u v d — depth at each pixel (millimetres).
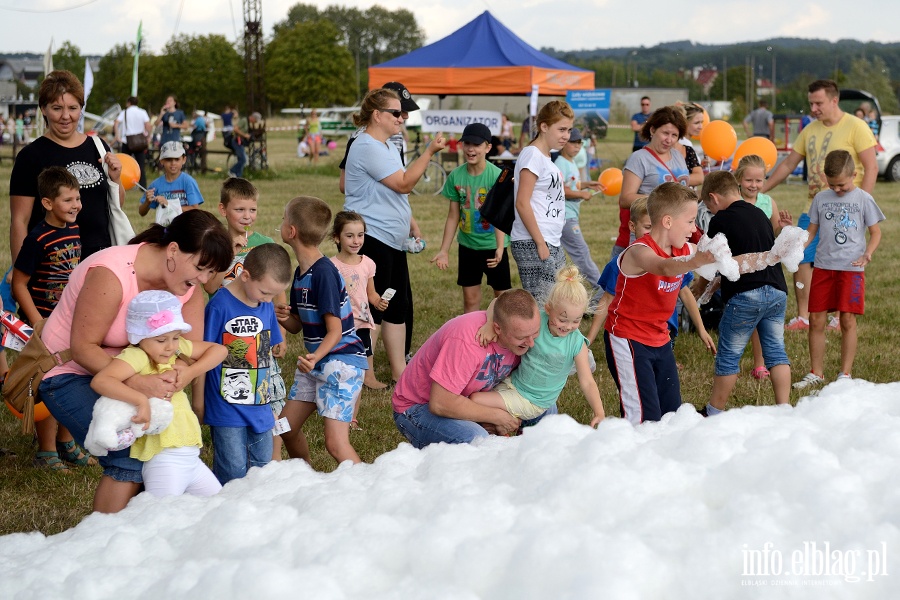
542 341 3951
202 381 3824
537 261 6035
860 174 6801
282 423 4137
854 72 74625
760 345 5875
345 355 4492
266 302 3914
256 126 23516
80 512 4281
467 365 3879
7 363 5855
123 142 21484
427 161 5926
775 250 3246
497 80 16641
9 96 70062
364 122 6105
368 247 6004
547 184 5953
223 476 3863
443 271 10438
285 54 83875
